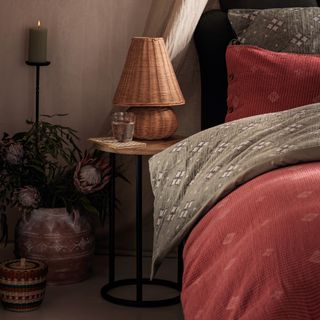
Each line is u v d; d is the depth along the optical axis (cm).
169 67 412
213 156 348
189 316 290
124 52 450
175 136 423
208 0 447
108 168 412
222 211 305
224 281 276
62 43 451
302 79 400
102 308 397
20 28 449
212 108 435
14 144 416
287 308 253
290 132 333
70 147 456
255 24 424
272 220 276
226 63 420
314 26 419
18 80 452
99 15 448
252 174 322
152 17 440
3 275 390
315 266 256
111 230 415
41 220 414
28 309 391
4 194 425
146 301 399
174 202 348
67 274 419
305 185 288
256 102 402
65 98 455
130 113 399
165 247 339
